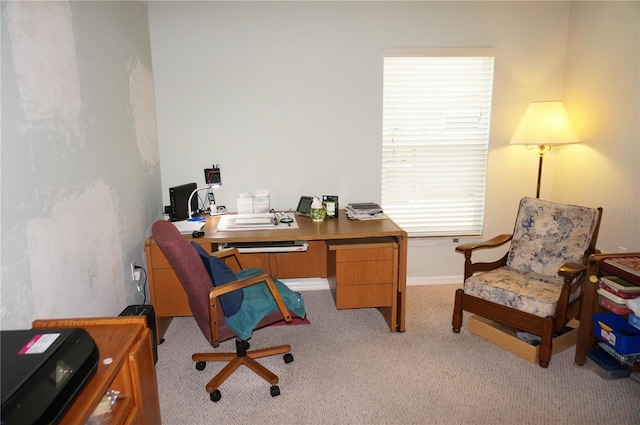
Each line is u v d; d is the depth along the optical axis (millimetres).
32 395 890
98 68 2135
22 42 1489
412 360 2389
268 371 2162
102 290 2123
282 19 3072
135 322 1415
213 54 3078
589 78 2992
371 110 3244
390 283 2629
